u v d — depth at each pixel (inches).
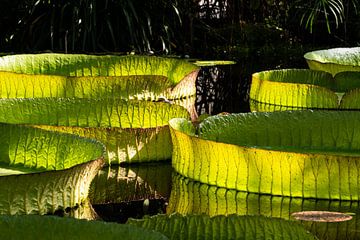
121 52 525.7
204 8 587.2
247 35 569.9
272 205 203.5
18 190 175.9
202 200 207.5
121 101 260.2
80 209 190.7
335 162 205.8
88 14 514.6
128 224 119.6
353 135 242.8
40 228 117.2
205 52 551.2
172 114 264.1
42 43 528.4
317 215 190.1
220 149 213.6
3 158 213.0
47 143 209.6
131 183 224.4
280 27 584.7
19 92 326.6
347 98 332.5
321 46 569.9
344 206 203.0
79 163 201.3
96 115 259.8
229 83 419.2
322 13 578.9
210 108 351.3
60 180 182.9
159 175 232.4
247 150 209.6
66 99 260.4
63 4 526.6
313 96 338.6
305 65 491.8
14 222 117.4
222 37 569.6
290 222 127.3
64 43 524.1
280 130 242.8
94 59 391.9
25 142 211.5
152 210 200.5
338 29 578.2
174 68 388.8
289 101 343.6
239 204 204.4
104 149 195.8
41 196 179.8
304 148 240.8
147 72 391.5
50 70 387.9
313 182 207.2
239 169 211.9
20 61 382.6
